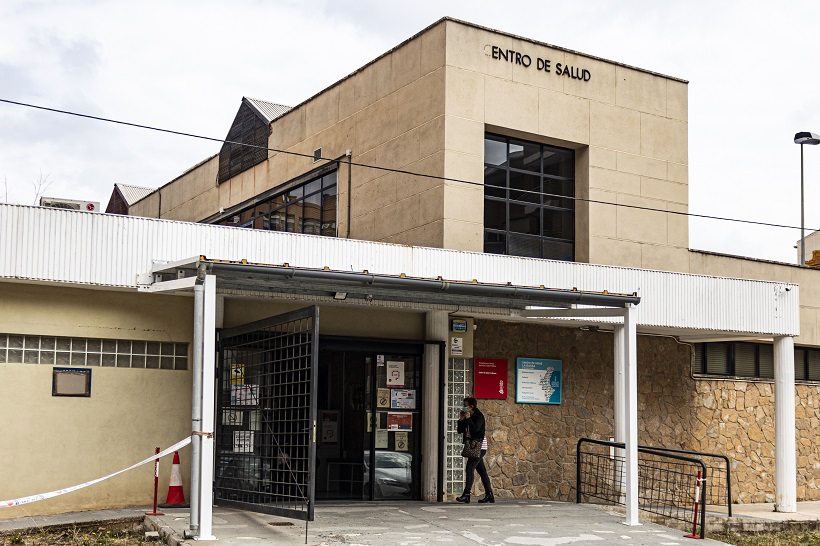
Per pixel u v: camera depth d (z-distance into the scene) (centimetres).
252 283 1282
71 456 1373
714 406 2105
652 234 2012
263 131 2456
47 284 1352
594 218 1931
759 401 2184
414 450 1689
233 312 1521
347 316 1638
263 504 1330
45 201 1567
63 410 1375
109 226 1352
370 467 1638
